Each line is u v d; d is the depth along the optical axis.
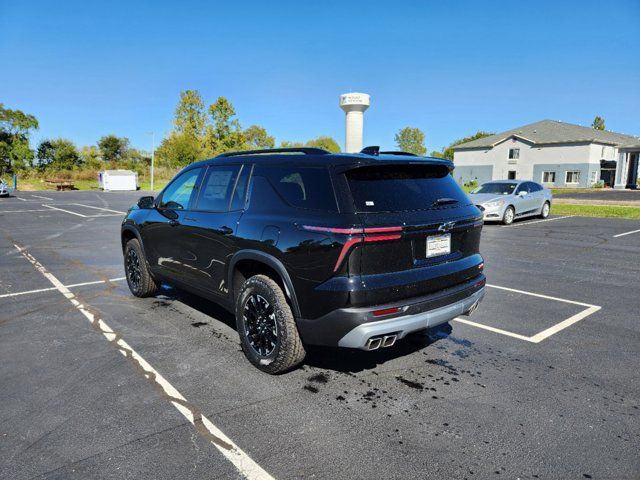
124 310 5.34
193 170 4.78
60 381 3.50
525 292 6.34
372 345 3.11
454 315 3.55
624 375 3.69
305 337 3.35
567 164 43.28
